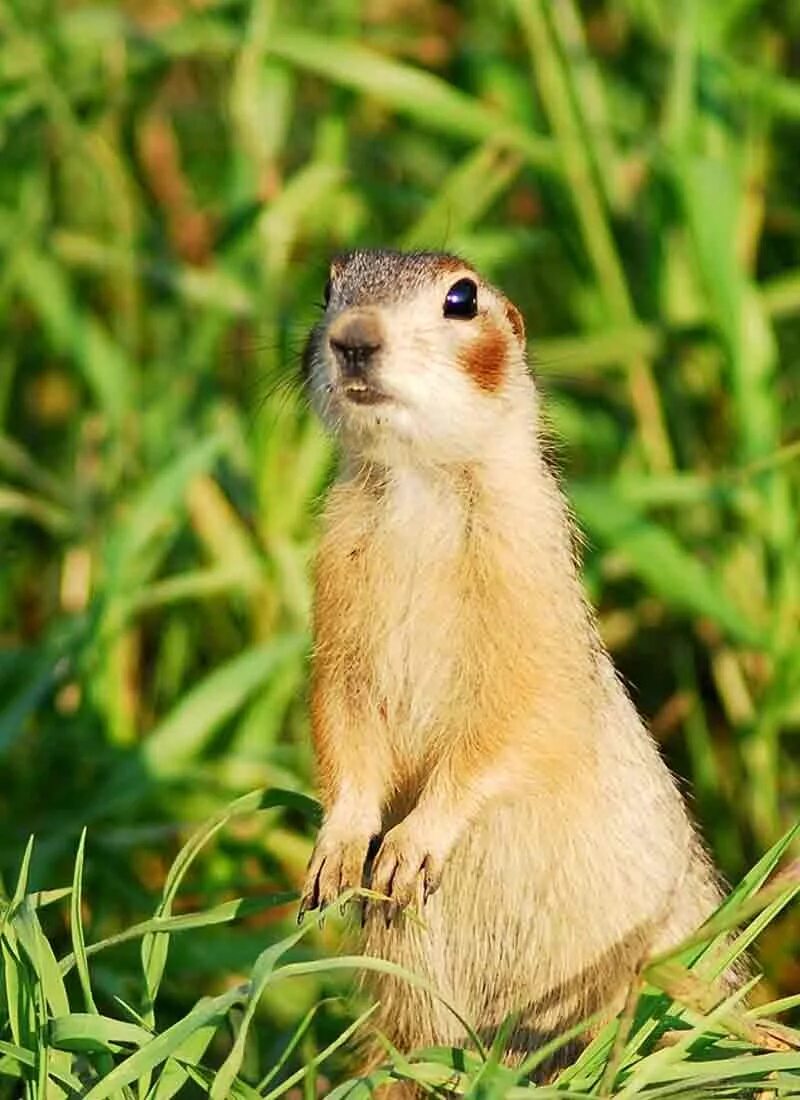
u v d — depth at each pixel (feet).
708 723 54.75
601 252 54.70
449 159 63.26
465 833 37.76
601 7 64.13
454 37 65.92
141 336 60.34
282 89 57.72
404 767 38.75
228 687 47.50
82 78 60.90
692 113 55.06
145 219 61.31
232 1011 40.22
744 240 56.59
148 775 46.55
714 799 50.88
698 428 56.03
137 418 55.21
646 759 39.32
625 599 55.72
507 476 37.70
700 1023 30.42
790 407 57.26
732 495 51.03
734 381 51.26
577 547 40.24
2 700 49.19
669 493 50.78
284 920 47.44
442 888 38.42
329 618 38.63
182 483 49.03
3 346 58.70
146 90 63.67
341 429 37.70
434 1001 39.22
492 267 59.98
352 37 61.57
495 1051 29.53
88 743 48.52
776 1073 33.01
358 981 40.19
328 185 57.67
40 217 58.18
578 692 37.32
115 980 40.11
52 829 45.98
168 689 53.31
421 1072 30.83
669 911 37.40
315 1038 41.60
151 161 64.34
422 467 37.76
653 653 55.01
